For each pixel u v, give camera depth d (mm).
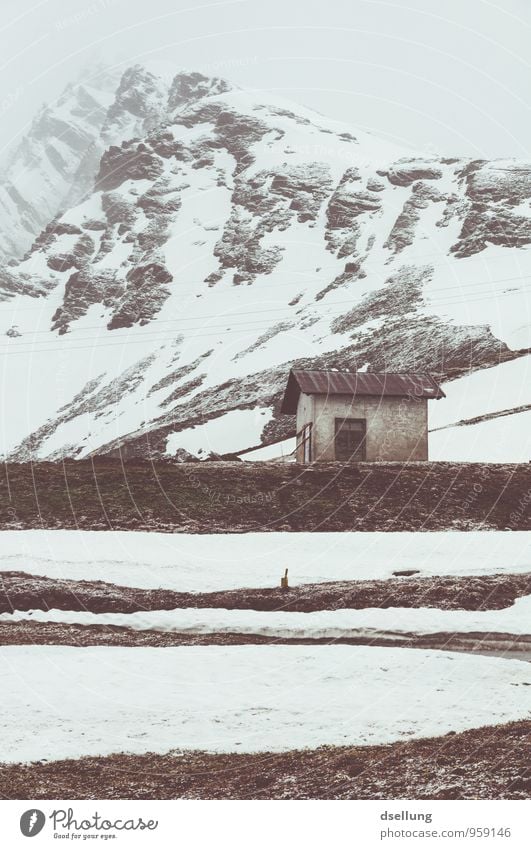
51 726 20062
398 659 25531
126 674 23891
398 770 17984
